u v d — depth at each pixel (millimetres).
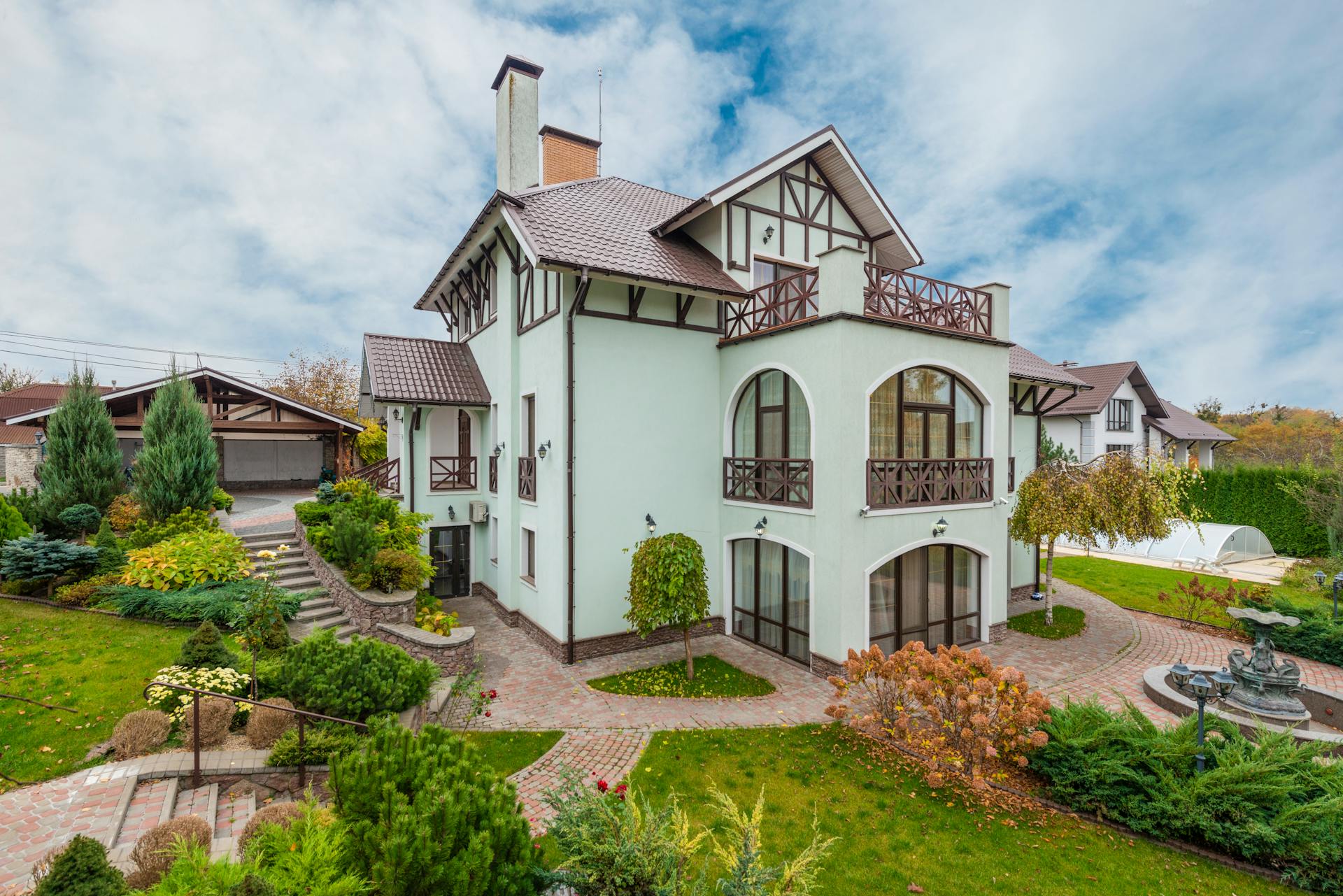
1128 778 5484
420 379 13109
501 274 12305
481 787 3738
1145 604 13578
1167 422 29312
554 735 7141
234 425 19203
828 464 8883
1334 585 11039
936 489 9867
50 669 6812
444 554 13680
